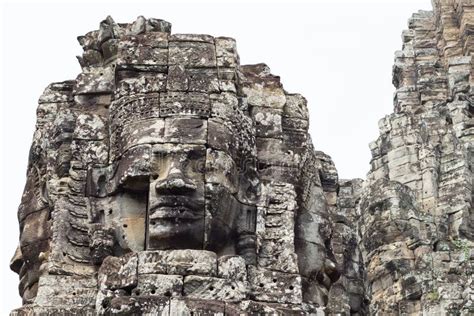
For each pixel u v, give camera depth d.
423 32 41.81
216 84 21.14
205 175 20.33
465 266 33.81
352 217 29.23
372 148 37.75
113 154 20.94
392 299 33.75
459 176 36.19
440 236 34.91
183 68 21.22
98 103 22.09
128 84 21.14
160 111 20.77
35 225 21.44
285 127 22.34
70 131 21.64
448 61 40.00
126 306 19.02
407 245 34.31
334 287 25.20
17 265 22.02
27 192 22.02
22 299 21.59
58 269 20.33
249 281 20.08
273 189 21.27
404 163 36.78
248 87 22.30
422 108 38.53
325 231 22.20
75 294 20.03
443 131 37.12
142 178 20.39
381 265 34.22
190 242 20.00
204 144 20.52
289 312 19.72
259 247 20.59
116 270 19.62
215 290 19.47
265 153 21.73
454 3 41.66
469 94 38.62
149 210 20.14
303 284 21.56
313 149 22.73
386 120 37.72
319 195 22.45
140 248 20.42
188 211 19.98
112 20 22.62
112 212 20.75
